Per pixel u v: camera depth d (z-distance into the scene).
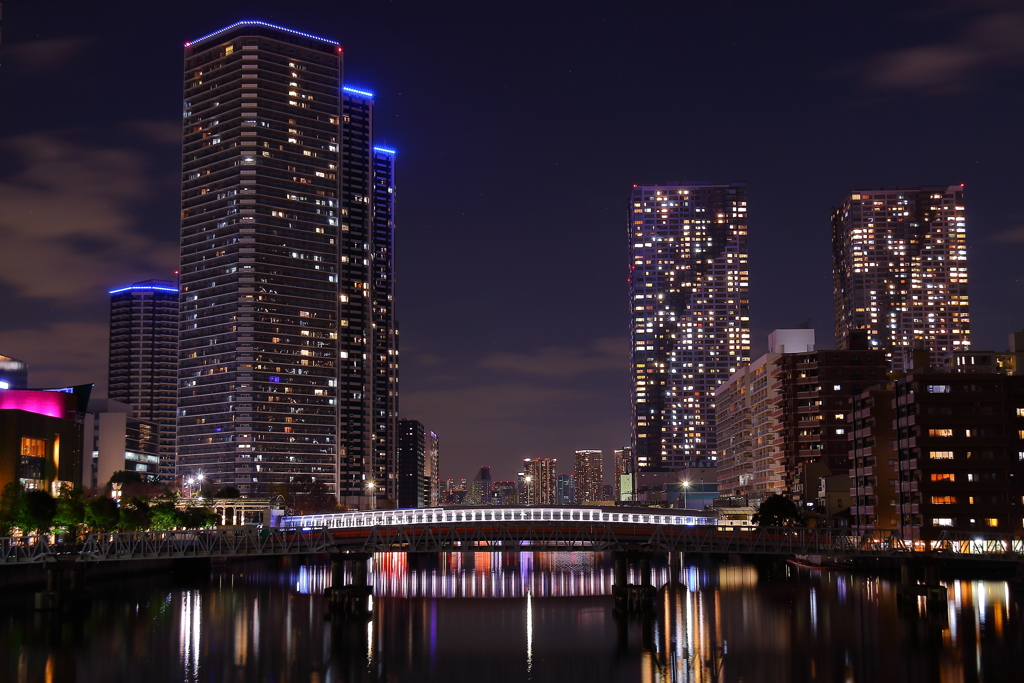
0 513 194.38
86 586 172.75
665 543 155.12
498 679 104.44
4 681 102.81
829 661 108.50
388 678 105.19
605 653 116.94
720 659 111.62
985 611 139.75
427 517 164.62
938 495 186.12
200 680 103.75
